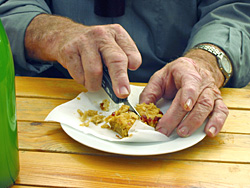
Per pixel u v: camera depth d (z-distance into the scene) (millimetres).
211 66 692
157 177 499
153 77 649
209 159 531
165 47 947
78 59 626
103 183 487
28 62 793
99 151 538
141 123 556
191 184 490
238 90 724
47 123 591
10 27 756
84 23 936
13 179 474
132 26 932
